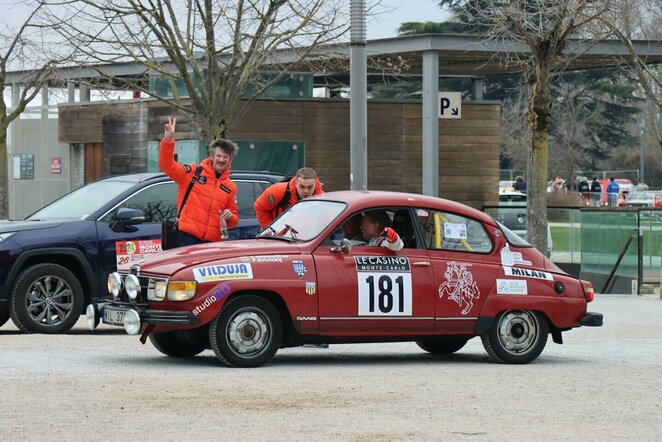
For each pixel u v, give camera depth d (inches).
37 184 2091.5
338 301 651.5
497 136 1911.9
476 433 463.5
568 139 4242.1
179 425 467.5
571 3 1312.7
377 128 1867.6
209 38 1382.9
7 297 815.1
